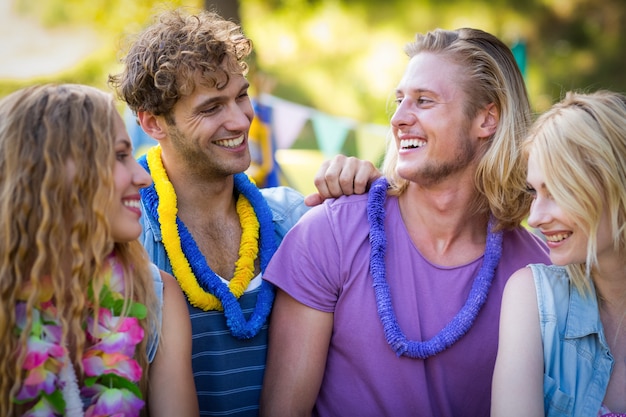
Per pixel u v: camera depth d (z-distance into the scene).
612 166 1.82
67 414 1.78
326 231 2.27
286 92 8.60
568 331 1.95
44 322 1.81
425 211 2.26
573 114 1.85
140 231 1.91
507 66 2.28
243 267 2.32
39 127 1.79
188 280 2.24
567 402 1.91
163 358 2.01
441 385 2.18
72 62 7.93
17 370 1.75
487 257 2.24
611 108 1.85
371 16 8.71
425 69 2.22
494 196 2.23
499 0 8.97
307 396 2.22
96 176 1.80
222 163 2.26
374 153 4.39
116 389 1.82
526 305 1.98
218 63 2.20
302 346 2.23
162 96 2.21
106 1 6.50
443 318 2.21
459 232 2.27
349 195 2.37
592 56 9.16
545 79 9.09
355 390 2.23
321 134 4.35
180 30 2.22
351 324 2.22
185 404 2.01
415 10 8.79
